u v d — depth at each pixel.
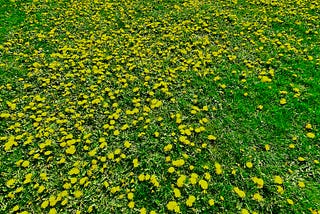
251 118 0.92
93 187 0.76
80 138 0.91
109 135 0.91
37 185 0.77
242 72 1.11
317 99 0.95
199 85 1.07
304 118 0.89
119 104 1.03
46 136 0.92
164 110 0.98
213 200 0.69
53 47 1.40
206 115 0.95
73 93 1.11
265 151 0.81
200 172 0.77
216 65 1.17
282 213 0.67
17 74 1.22
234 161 0.79
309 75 1.07
